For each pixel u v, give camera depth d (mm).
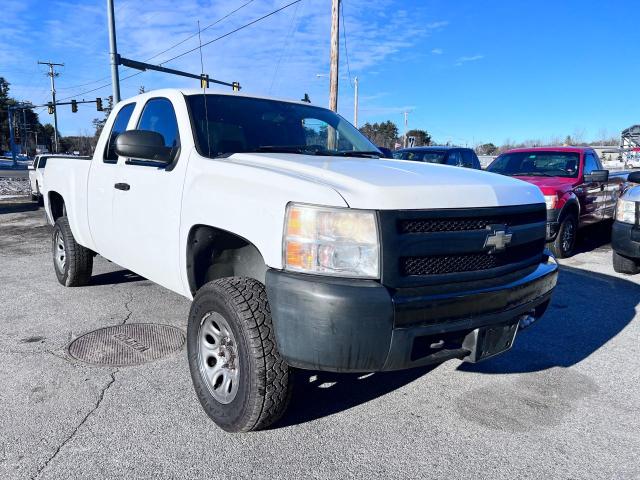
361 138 4496
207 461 2639
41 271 6809
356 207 2451
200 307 3010
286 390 2707
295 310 2445
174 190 3410
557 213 7863
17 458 2625
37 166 14664
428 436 2910
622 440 2887
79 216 5062
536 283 3033
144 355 3938
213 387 2990
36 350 4016
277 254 2561
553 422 3076
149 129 4047
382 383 3580
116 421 2998
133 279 6258
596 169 9469
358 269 2432
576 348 4238
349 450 2764
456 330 2607
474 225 2738
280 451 2740
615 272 7043
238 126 3740
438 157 12258
